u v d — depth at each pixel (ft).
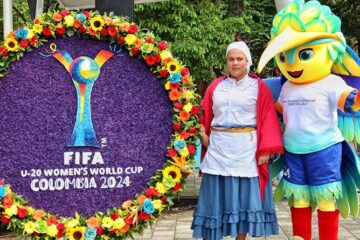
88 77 12.43
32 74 12.35
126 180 12.62
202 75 25.93
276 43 13.57
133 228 12.45
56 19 12.32
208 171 13.93
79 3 24.03
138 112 12.69
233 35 25.80
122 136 12.62
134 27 12.69
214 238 13.74
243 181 13.79
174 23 25.57
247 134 13.78
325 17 13.87
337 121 14.08
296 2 14.15
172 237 19.12
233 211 13.65
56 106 12.41
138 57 12.66
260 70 13.34
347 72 14.42
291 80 13.91
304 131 13.62
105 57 12.58
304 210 14.02
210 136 14.26
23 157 12.30
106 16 12.62
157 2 25.23
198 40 25.23
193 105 12.76
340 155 13.80
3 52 12.12
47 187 12.35
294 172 13.96
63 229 12.08
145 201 12.35
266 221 13.92
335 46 13.70
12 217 11.94
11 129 12.28
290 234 19.24
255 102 13.88
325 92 13.61
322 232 13.84
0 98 12.24
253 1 46.06
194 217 14.11
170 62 12.66
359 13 40.68
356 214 14.26
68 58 12.45
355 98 12.99
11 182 12.23
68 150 12.42
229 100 13.88
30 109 12.34
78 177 12.45
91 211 12.46
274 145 13.51
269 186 14.05
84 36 12.51
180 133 12.63
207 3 27.07
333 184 13.55
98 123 12.52
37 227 11.94
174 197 12.70
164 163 12.73
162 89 12.78
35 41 12.26
